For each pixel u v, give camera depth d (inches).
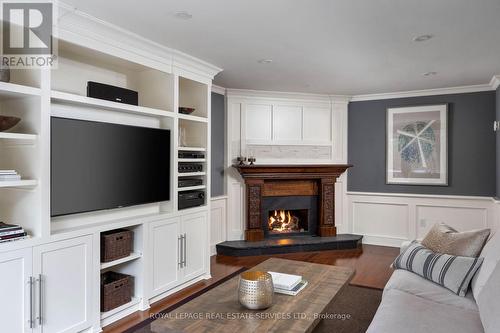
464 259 97.3
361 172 225.8
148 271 124.9
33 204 93.8
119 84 135.9
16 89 87.0
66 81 115.6
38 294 91.1
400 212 215.3
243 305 79.0
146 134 128.6
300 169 209.8
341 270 106.4
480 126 195.3
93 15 101.2
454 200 201.0
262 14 101.3
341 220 228.4
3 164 99.5
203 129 157.8
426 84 191.2
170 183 138.9
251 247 193.2
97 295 106.9
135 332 107.3
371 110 222.4
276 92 211.8
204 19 104.6
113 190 116.2
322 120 224.5
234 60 146.7
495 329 62.2
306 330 69.7
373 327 74.6
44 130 93.7
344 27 110.9
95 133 110.3
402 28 111.5
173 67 137.2
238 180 209.9
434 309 81.4
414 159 211.0
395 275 106.9
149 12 99.6
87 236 103.9
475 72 165.5
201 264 152.5
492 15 101.3
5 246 84.4
